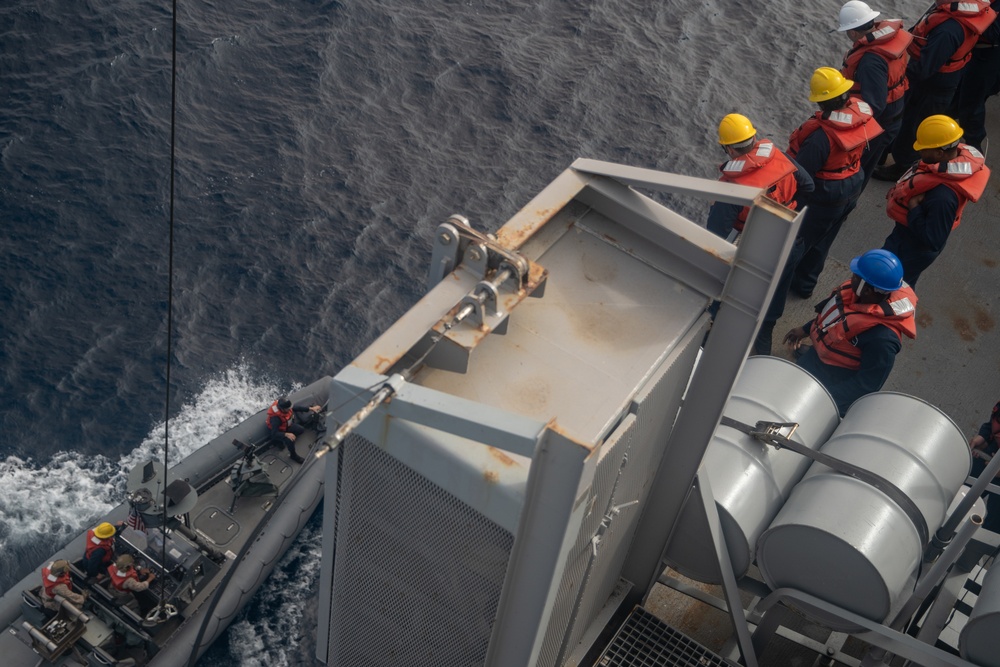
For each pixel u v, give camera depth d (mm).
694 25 26016
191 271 19297
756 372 6355
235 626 14922
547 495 3629
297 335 18609
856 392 8016
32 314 18312
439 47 24375
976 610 5164
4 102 21500
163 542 12375
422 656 4824
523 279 4137
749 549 5617
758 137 23406
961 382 9469
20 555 15391
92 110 21672
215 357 18125
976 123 12320
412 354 4105
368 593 4703
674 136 23172
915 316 10062
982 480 5312
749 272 4434
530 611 4125
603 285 4582
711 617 6980
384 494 4125
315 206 20625
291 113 22406
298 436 16781
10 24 22875
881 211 11414
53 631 13188
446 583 4320
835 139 9172
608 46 25078
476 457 3764
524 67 24219
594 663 5840
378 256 19969
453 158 22047
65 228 19625
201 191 20594
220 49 23359
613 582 5977
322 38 24109
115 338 18188
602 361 4293
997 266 10727
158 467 11508
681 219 4602
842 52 25875
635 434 4465
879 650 5754
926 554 5797
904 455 5789
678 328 4457
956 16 11062
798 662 6648
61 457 16594
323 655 5449
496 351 4250
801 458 5984
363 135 22219
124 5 23781
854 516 5387
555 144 22672
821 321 8266
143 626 13492
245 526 15461
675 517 5574
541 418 4051
